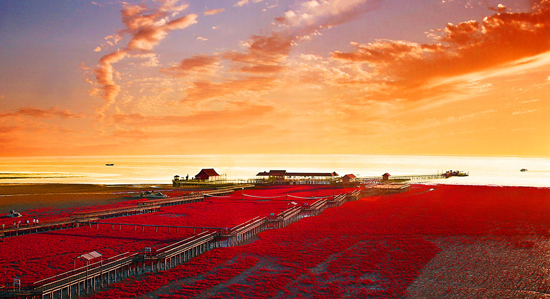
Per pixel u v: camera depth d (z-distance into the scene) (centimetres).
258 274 4556
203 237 5656
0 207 9188
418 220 7594
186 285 4200
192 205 9944
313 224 7319
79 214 7562
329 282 4303
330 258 5181
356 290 4072
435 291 4025
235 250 5566
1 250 5456
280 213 7888
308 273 4597
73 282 3844
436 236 6309
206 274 4550
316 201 9738
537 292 3984
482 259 5078
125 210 8375
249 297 3894
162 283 4244
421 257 5184
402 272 4612
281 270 4706
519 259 5059
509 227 6888
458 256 5216
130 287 4122
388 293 3988
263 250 5556
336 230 6788
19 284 3691
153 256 4644
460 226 6994
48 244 5806
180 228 7000
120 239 6153
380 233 6531
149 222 7538
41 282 4081
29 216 7981
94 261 4969
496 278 4388
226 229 6112
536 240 5988
